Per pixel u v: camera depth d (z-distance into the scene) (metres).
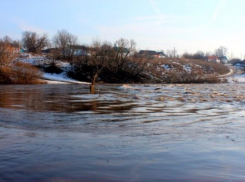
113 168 7.36
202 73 94.50
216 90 44.06
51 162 7.76
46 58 79.62
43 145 9.52
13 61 63.44
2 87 45.88
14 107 20.58
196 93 36.53
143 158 8.19
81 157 8.23
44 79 65.50
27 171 7.09
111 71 75.81
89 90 40.66
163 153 8.70
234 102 25.17
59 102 24.20
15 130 12.18
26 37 107.62
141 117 16.38
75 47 85.62
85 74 73.06
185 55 153.25
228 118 16.06
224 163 7.82
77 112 18.30
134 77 76.62
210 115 17.28
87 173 7.00
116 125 13.72
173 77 81.81
